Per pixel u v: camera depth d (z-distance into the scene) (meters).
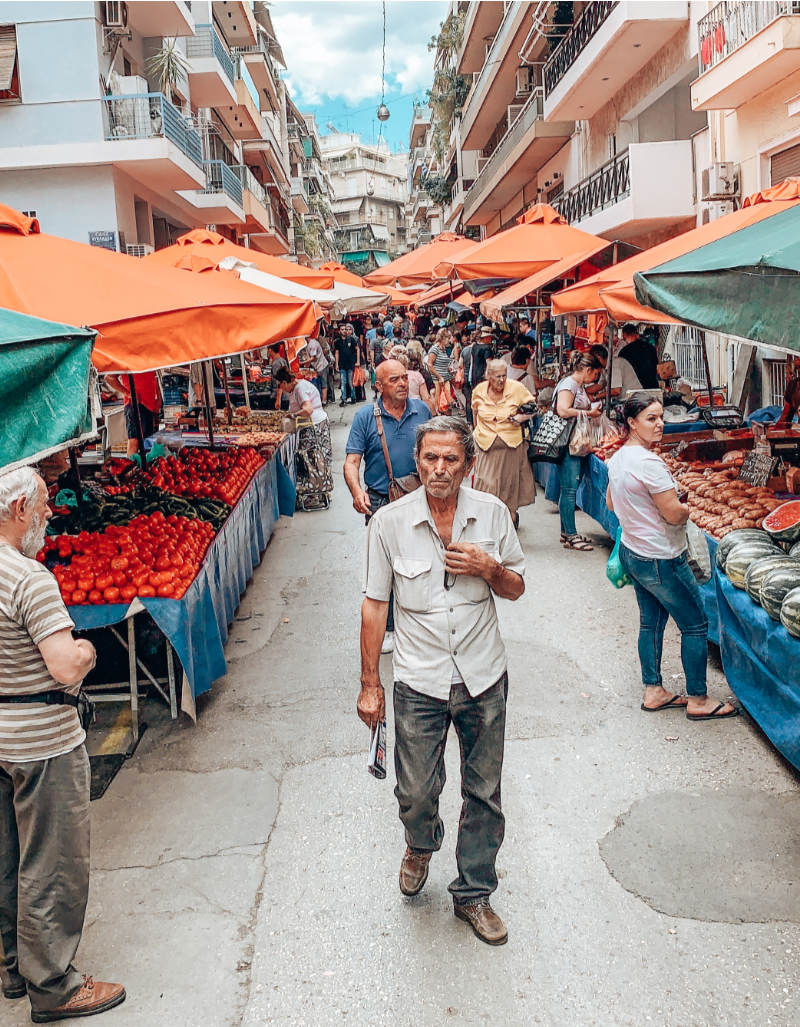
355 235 118.06
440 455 3.10
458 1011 3.09
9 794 3.11
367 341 30.69
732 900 3.59
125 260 5.88
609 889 3.71
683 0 15.57
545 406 11.67
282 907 3.68
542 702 5.50
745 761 4.66
